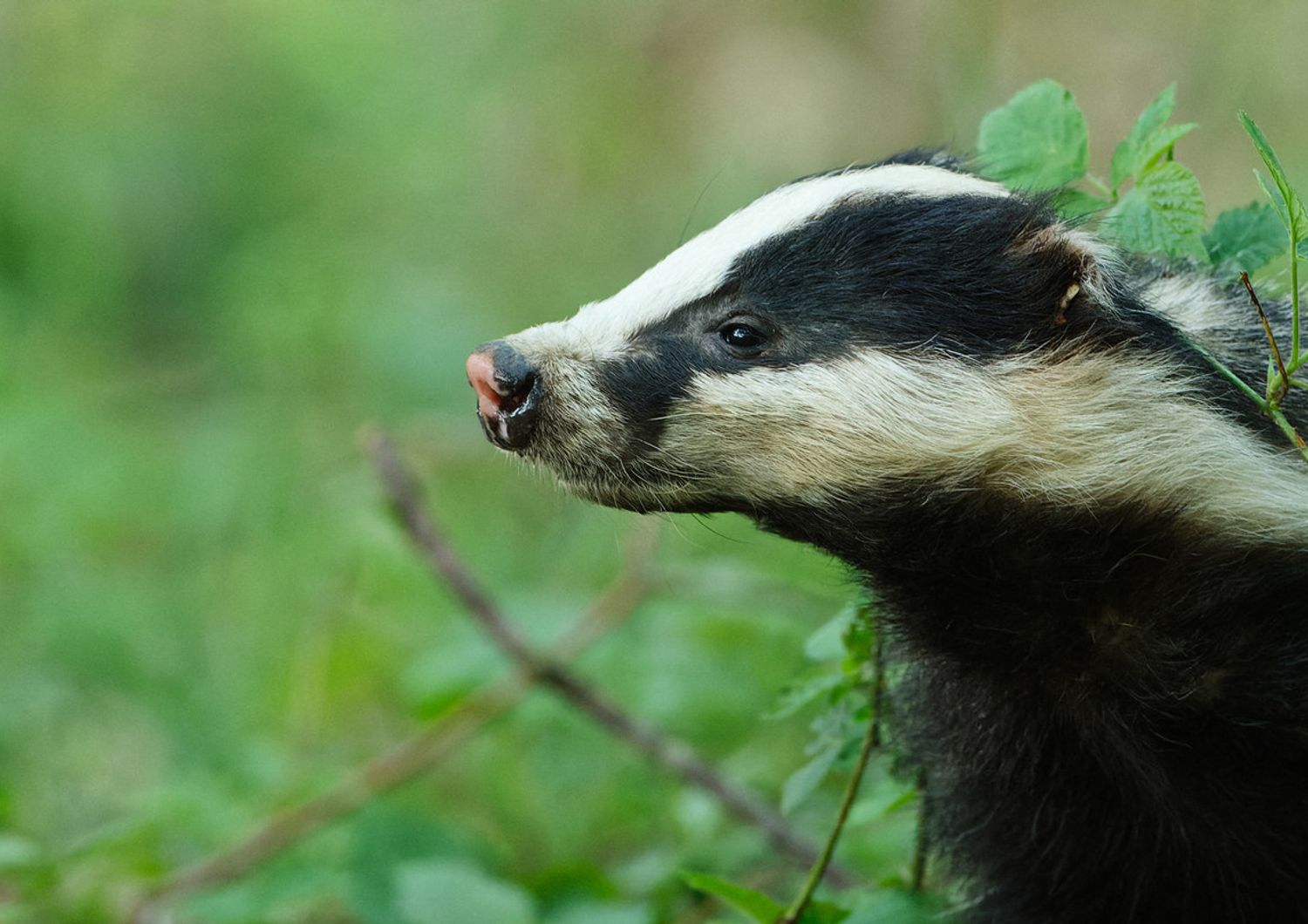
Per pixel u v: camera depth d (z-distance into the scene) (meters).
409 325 17.97
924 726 8.20
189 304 20.50
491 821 12.05
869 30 21.00
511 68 22.64
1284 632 7.47
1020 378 7.56
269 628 14.31
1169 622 7.56
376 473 11.95
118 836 10.33
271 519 15.66
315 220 20.89
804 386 7.62
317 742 13.09
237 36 22.72
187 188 21.14
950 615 7.85
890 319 7.62
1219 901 7.83
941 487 7.58
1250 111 17.45
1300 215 6.91
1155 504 7.52
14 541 15.12
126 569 15.27
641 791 11.67
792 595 12.32
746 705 11.77
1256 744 7.46
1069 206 8.33
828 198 7.81
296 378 17.81
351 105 22.27
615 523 12.97
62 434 16.58
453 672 11.57
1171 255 7.95
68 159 20.91
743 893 7.96
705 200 20.39
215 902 10.05
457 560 11.49
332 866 10.42
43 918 10.18
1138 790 7.71
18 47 22.52
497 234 20.83
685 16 22.09
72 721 13.62
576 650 11.99
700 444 7.74
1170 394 7.57
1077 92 18.25
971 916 8.45
